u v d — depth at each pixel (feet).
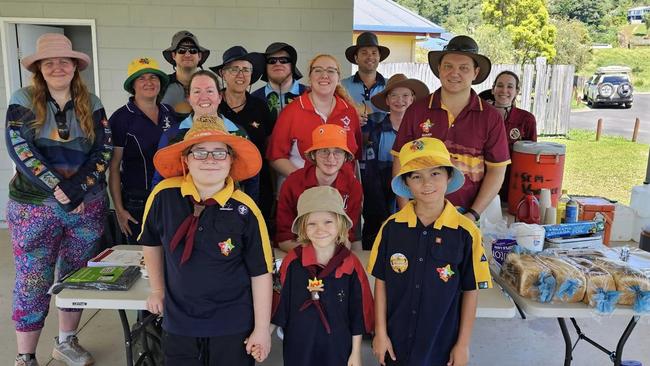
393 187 6.77
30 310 8.84
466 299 6.49
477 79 8.91
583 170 31.60
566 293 6.75
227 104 10.47
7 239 16.90
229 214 6.08
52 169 8.20
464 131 8.32
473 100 8.34
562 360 10.16
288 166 9.71
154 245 6.48
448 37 66.13
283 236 8.52
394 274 6.53
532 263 7.14
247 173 6.61
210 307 6.16
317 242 6.40
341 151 8.04
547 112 40.57
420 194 6.36
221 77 12.14
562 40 71.36
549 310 6.68
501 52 59.26
